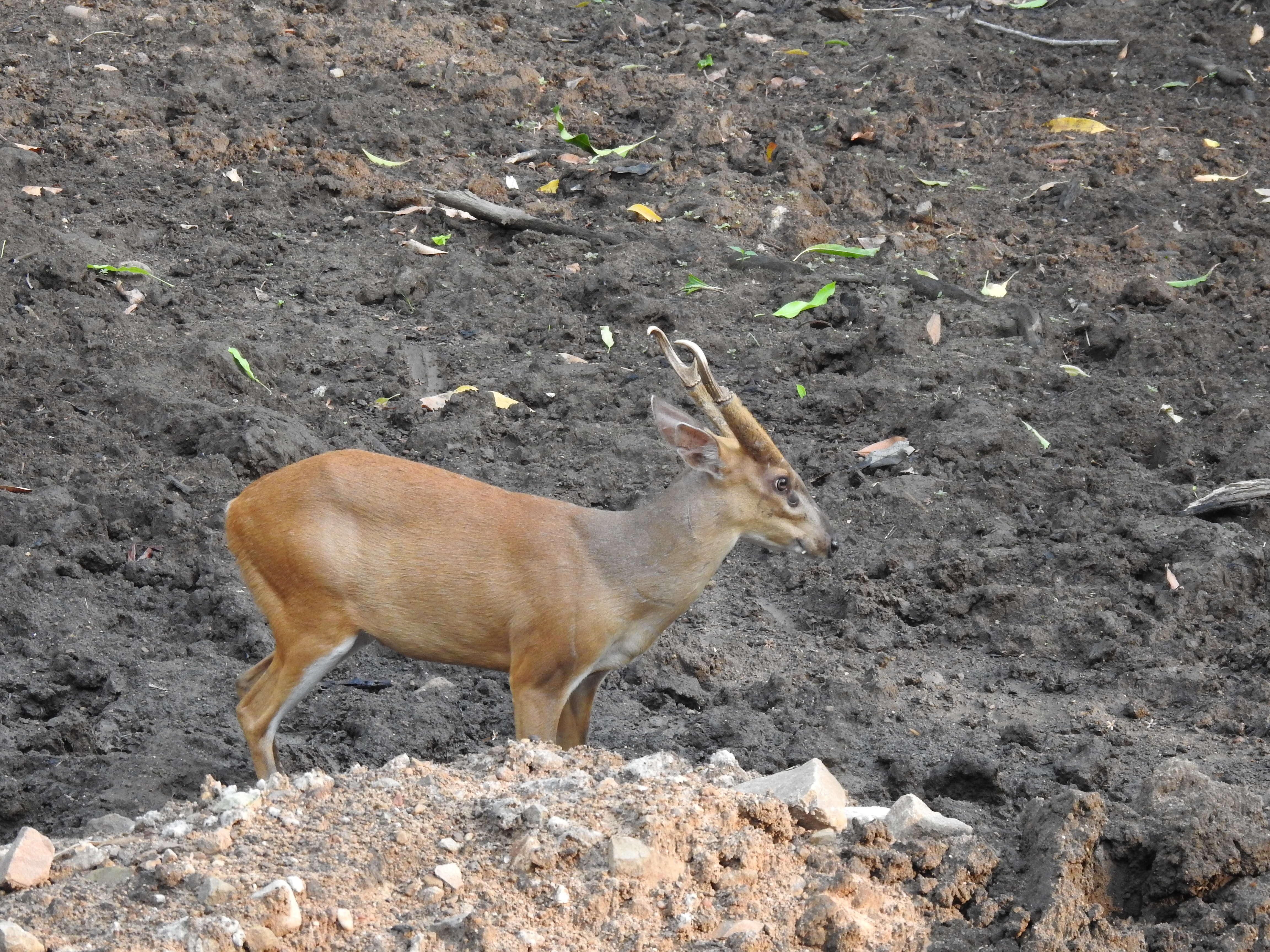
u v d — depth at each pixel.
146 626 10.69
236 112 18.92
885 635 11.14
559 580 8.52
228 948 6.21
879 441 13.65
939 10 23.69
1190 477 12.92
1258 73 21.05
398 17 22.12
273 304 15.22
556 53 21.88
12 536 11.38
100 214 16.17
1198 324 15.05
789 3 23.72
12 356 13.61
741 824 7.33
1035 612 11.25
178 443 12.77
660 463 13.07
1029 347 15.01
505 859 6.95
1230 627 10.97
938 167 18.73
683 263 16.38
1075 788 8.50
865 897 7.14
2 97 18.47
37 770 9.15
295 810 7.28
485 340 15.05
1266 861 7.52
